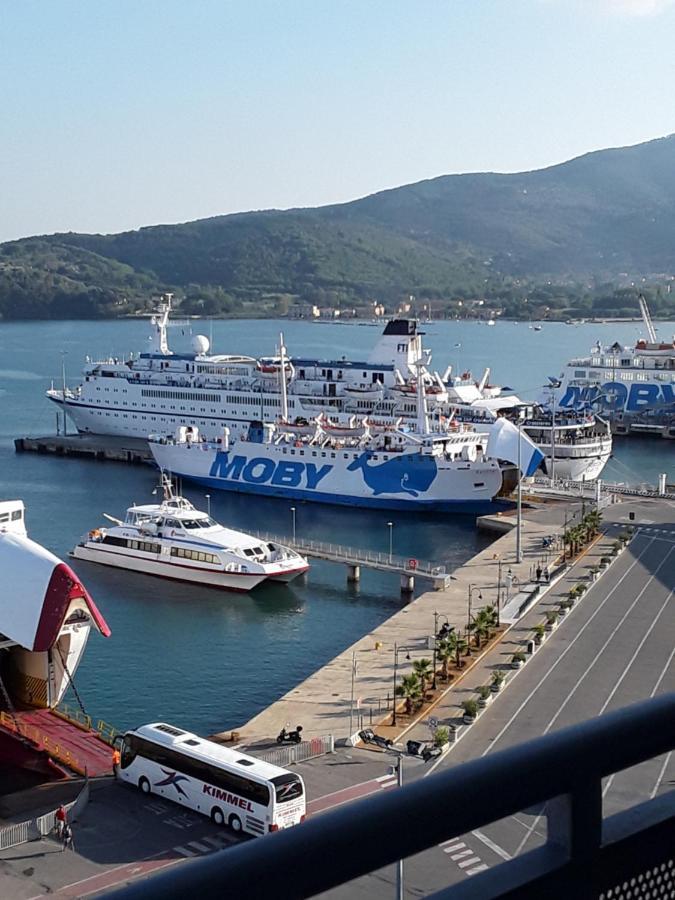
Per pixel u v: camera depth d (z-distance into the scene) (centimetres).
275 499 17250
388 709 7312
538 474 18138
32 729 6825
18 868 5103
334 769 6306
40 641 6519
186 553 11769
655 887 677
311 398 19750
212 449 17950
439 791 612
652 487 16550
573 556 11794
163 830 5553
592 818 654
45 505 16825
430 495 15925
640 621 9200
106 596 11238
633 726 684
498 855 4681
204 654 9538
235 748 6675
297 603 11125
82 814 5716
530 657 8231
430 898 617
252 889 538
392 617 9725
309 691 7756
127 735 6159
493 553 12144
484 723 6925
